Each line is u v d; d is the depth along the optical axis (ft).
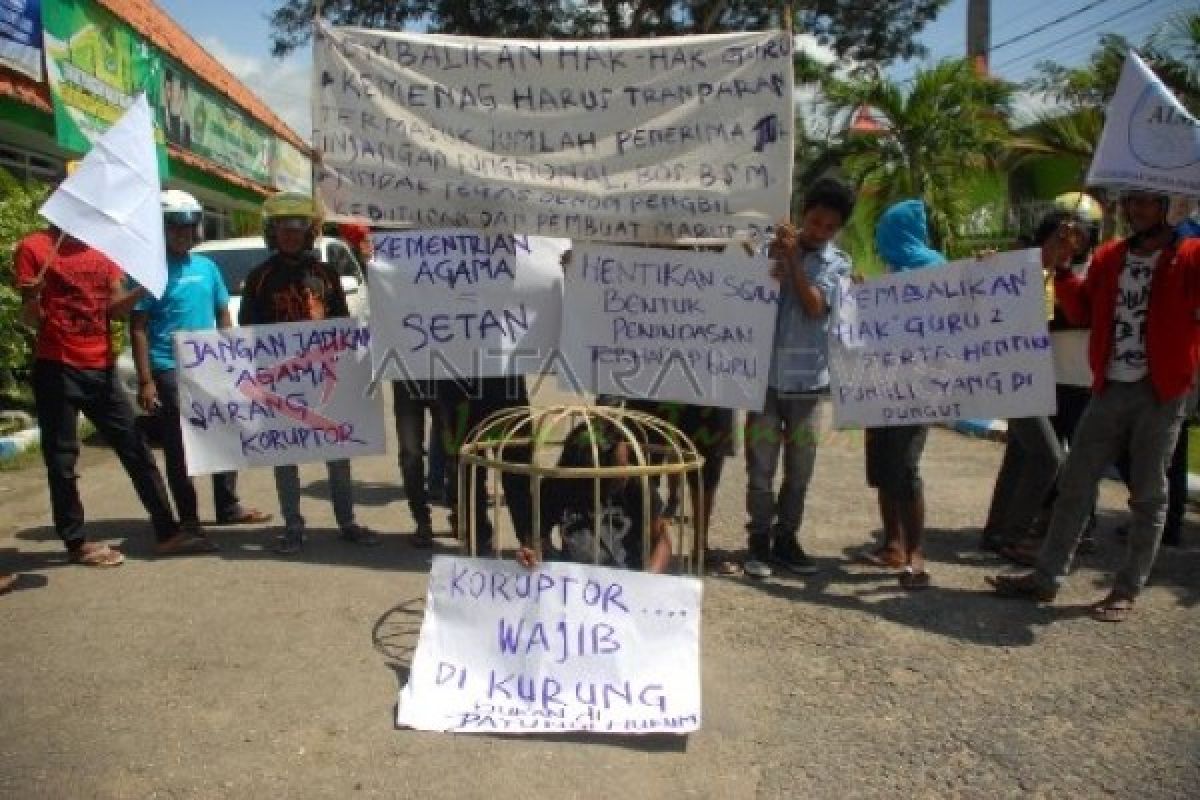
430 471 21.42
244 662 13.04
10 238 27.61
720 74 14.89
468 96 15.05
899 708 12.04
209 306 18.80
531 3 73.56
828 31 79.25
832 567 17.46
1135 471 14.69
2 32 27.22
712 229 15.30
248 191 59.62
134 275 14.67
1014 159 60.70
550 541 14.39
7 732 11.15
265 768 10.49
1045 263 15.81
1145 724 11.65
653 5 73.31
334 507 18.35
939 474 25.26
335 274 18.52
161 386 17.85
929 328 15.71
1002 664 13.28
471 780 10.36
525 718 11.50
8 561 17.19
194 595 15.48
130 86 37.04
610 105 15.02
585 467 13.39
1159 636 14.24
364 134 15.16
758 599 15.74
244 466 17.22
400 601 15.33
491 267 16.35
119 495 22.57
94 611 14.78
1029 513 17.51
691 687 11.67
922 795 10.19
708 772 10.60
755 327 15.66
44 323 16.08
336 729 11.34
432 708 11.59
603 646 11.92
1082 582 16.62
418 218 15.38
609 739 11.27
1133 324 14.39
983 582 16.67
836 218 15.97
